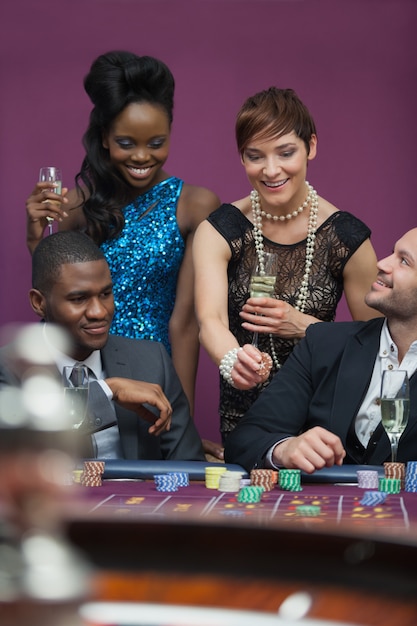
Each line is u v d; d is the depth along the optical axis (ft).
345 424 10.50
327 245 13.05
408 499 8.03
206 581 4.49
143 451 11.01
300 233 13.08
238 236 12.98
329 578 4.57
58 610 2.89
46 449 2.93
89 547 4.86
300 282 13.12
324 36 21.18
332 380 10.74
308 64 21.24
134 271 14.43
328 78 21.24
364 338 10.76
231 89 21.24
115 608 4.15
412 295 10.29
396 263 10.41
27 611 2.88
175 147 21.24
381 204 21.29
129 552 4.80
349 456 10.57
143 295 14.51
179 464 9.43
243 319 13.12
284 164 12.32
